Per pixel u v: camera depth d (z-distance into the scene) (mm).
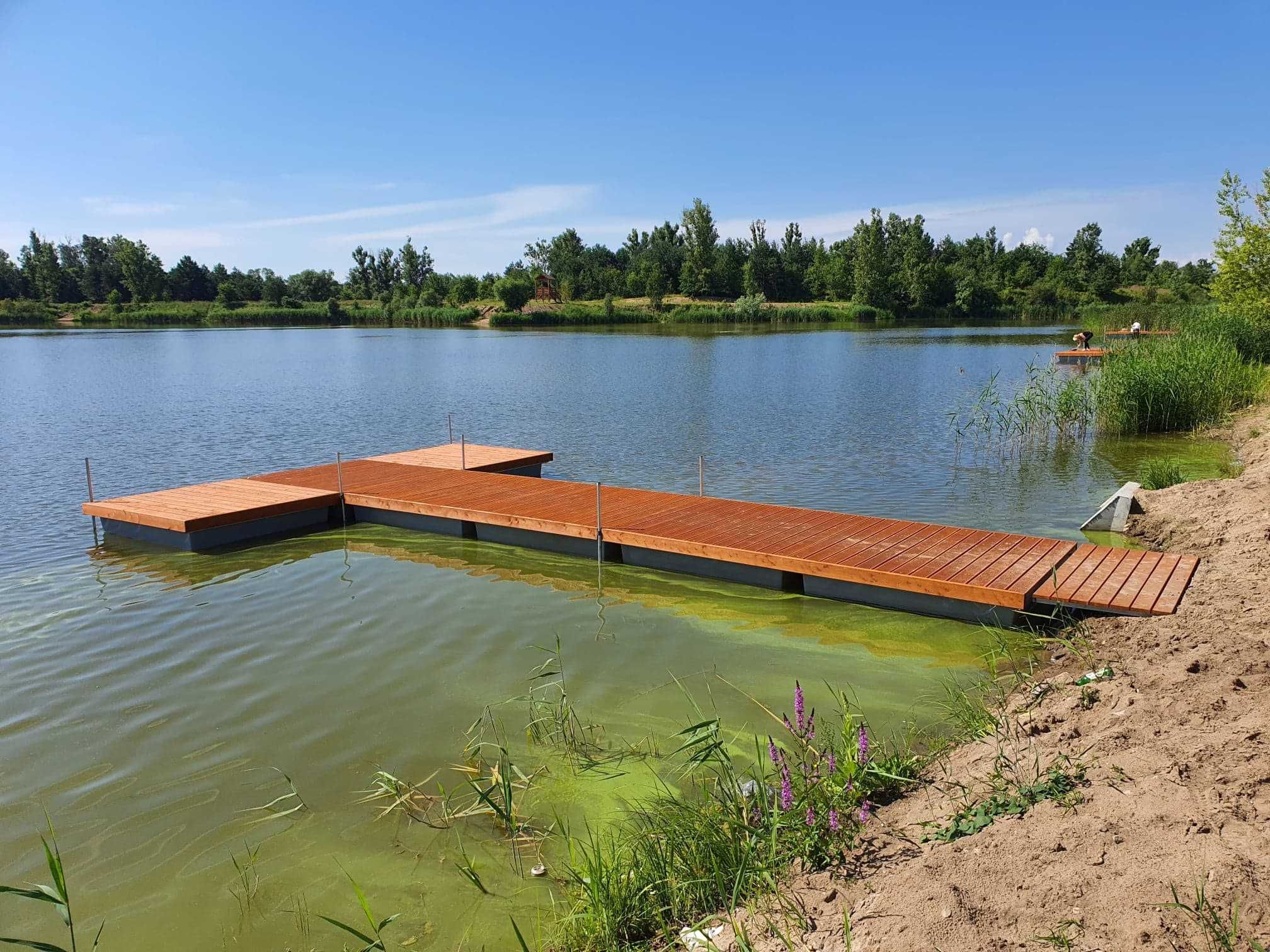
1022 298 83188
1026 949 2744
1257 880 2812
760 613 7406
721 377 27125
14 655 6723
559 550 9305
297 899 3912
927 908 3037
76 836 4441
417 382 26875
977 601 6883
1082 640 6203
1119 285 86125
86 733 5512
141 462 14625
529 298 79562
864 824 3848
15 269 93062
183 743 5371
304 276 95188
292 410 20703
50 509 11453
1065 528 9766
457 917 3756
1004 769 4117
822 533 8586
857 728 5199
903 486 12047
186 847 4320
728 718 5504
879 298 79125
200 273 99375
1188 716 4219
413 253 104438
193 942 3656
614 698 5848
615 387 24953
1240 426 15344
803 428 17172
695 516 9336
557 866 4086
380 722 5594
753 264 87312
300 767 5066
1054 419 16609
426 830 4418
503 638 6941
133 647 6863
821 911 3264
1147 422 15641
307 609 7676
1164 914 2762
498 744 5277
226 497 10539
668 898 3641
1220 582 6754
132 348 44781
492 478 11609
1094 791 3635
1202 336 20219
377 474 11914
